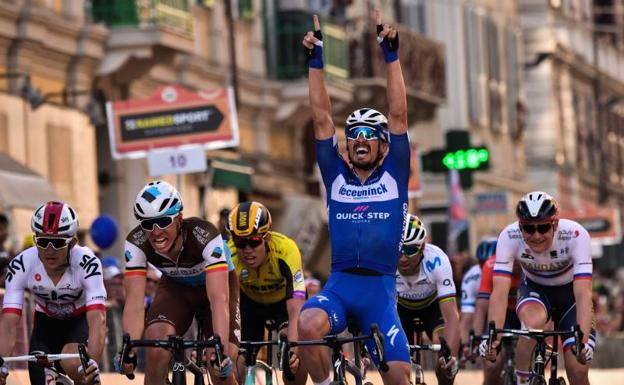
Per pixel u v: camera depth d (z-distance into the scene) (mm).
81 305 21953
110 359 32375
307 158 64250
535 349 21641
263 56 60312
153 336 20844
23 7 43875
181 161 37156
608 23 128000
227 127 38438
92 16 48156
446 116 85062
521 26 107625
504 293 22922
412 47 67500
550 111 107438
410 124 72250
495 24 94000
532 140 107625
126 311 20422
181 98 38656
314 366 19531
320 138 20312
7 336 21328
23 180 36969
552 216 22094
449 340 25016
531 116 107812
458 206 45469
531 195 22250
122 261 49750
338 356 18812
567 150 111812
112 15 48188
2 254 28938
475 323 26891
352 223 20062
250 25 59250
